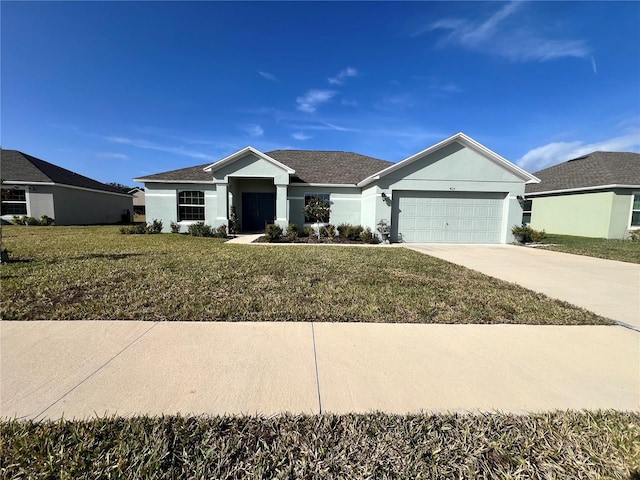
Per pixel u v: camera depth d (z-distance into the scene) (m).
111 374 2.84
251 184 19.31
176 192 17.97
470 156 14.74
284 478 1.80
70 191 24.69
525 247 13.73
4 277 6.20
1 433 2.07
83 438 2.05
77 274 6.51
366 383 2.79
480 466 1.91
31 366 2.96
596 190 18.25
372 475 1.83
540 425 2.27
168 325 4.02
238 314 4.44
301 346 3.50
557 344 3.68
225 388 2.66
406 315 4.58
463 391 2.69
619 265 9.20
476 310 4.85
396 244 14.57
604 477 1.83
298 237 16.31
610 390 2.75
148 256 9.08
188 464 1.88
